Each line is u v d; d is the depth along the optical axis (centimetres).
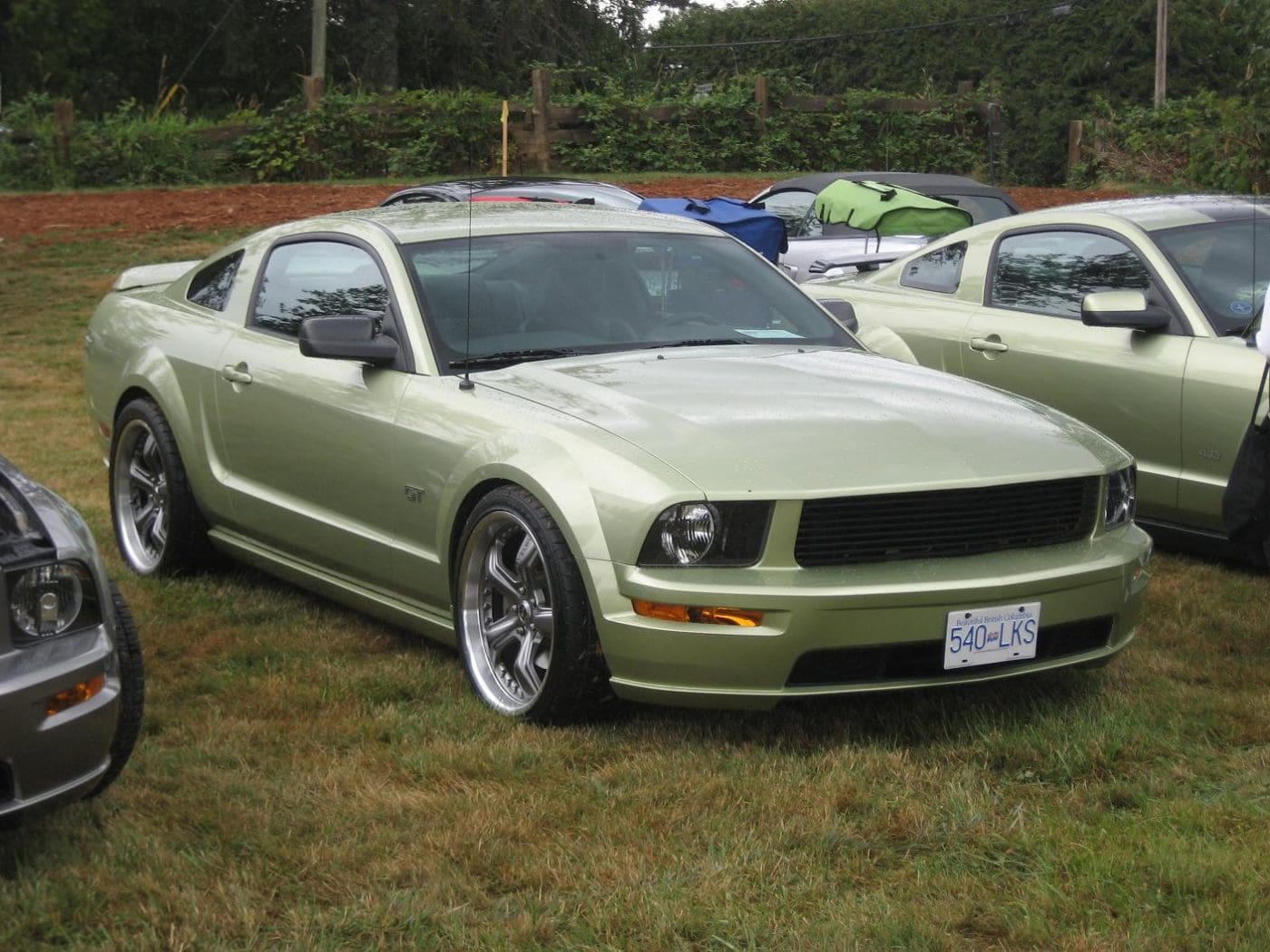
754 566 406
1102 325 610
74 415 1006
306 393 527
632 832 366
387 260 525
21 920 318
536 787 396
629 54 4297
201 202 2134
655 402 451
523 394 464
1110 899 329
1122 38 3650
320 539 529
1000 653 420
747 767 407
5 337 1348
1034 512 436
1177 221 665
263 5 4016
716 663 402
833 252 1155
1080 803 385
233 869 342
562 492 421
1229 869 337
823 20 4400
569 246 549
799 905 330
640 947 312
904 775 400
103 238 1828
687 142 2739
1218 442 595
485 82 4034
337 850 354
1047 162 3700
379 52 3900
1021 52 3869
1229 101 1484
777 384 475
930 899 331
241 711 455
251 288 592
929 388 489
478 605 464
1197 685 480
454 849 356
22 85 3444
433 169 2588
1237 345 600
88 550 342
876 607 401
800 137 2839
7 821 320
